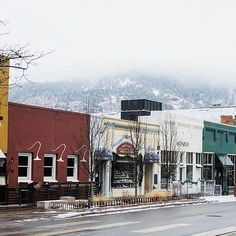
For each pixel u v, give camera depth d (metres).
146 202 35.00
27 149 32.75
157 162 43.84
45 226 21.53
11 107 31.61
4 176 30.98
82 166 36.81
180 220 25.09
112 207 30.58
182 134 48.56
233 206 35.28
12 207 29.17
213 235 19.47
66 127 35.78
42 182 32.59
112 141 39.25
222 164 55.22
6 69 24.16
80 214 26.66
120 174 40.19
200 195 46.31
